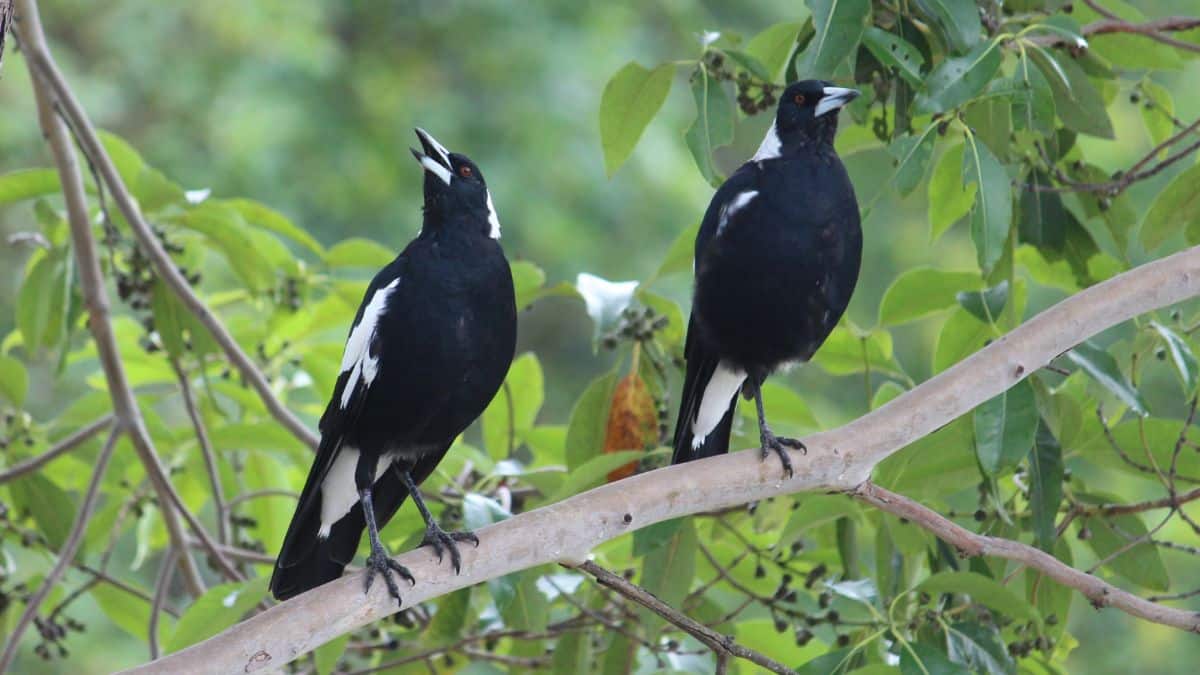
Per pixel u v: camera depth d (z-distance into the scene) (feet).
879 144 32.96
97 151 33.94
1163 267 25.11
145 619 36.96
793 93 28.50
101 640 57.21
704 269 28.30
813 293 28.09
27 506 35.42
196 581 35.83
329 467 27.32
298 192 66.74
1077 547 54.75
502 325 27.17
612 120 29.68
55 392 63.31
